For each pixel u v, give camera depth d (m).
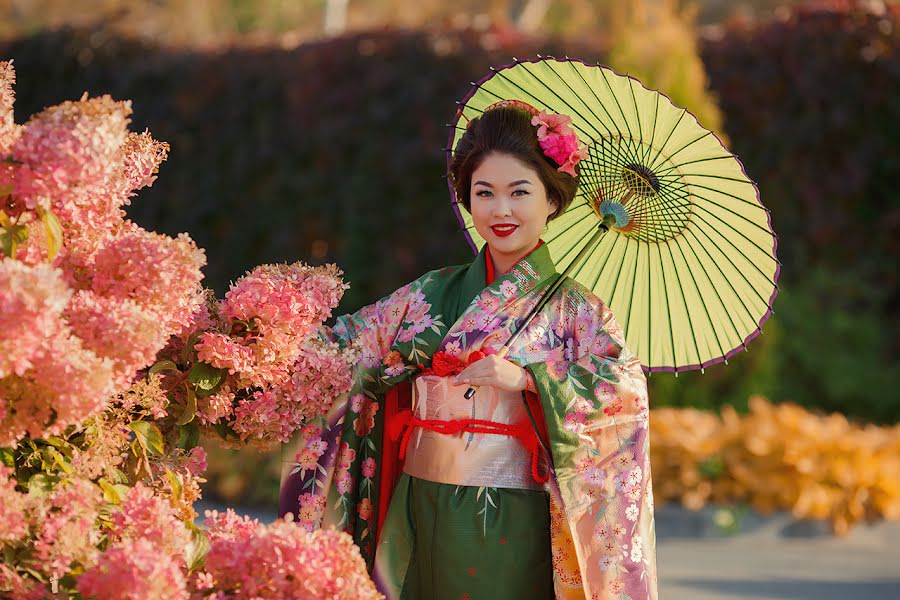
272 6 32.16
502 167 5.53
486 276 5.75
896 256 19.27
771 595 10.23
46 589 4.11
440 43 17.98
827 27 18.86
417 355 5.71
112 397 4.59
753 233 5.72
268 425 5.16
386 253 17.95
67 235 4.45
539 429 5.50
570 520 5.42
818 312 19.06
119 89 20.08
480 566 5.43
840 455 13.07
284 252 18.70
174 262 4.42
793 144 19.00
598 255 6.03
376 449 5.88
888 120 18.95
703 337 6.05
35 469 4.47
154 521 4.26
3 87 4.58
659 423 13.87
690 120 5.58
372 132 18.08
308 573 4.04
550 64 5.82
